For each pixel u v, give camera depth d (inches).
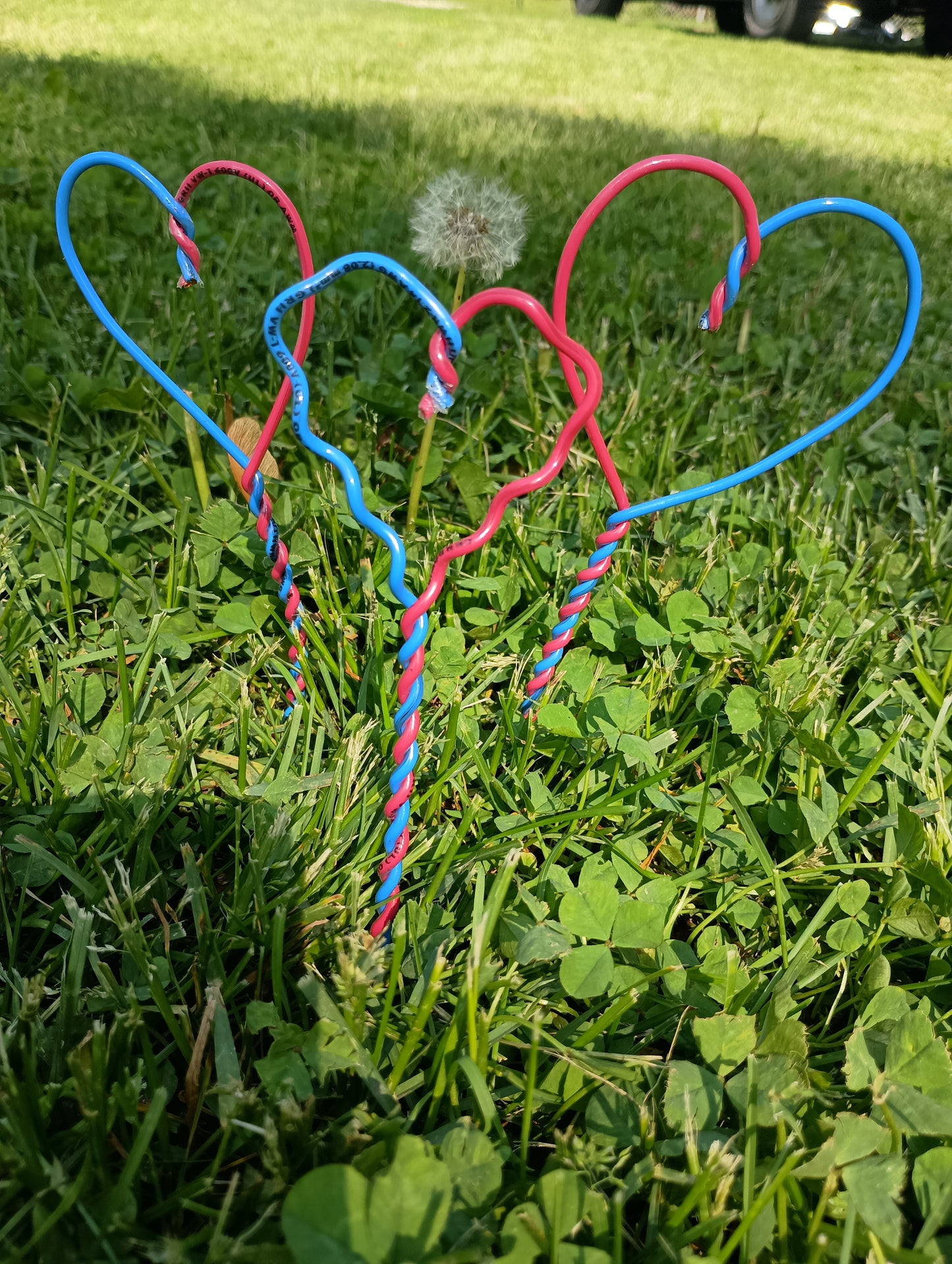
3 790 54.1
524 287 131.9
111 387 86.4
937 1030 48.1
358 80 320.2
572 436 40.8
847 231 184.7
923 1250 37.7
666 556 78.2
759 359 114.7
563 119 276.1
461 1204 36.8
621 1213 35.0
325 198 160.2
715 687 65.9
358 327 115.6
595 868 52.4
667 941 49.9
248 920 48.5
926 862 51.2
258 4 516.1
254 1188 37.2
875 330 130.0
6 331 98.3
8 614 63.7
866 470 100.4
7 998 45.1
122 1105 38.7
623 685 66.6
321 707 63.0
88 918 43.8
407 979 48.6
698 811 57.8
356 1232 32.4
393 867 47.1
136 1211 36.7
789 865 56.4
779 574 78.4
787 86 398.9
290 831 52.0
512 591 71.4
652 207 187.9
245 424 64.5
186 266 50.7
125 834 51.4
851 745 61.9
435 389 38.9
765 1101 40.9
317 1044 41.0
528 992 47.1
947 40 531.5
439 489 88.3
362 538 75.5
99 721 61.3
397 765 44.3
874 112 360.2
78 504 77.1
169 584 68.1
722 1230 37.5
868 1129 39.4
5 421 89.3
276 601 68.5
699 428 98.0
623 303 128.2
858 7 531.5
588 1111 41.6
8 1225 35.1
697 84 380.8
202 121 212.2
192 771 56.0
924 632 74.8
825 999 50.8
